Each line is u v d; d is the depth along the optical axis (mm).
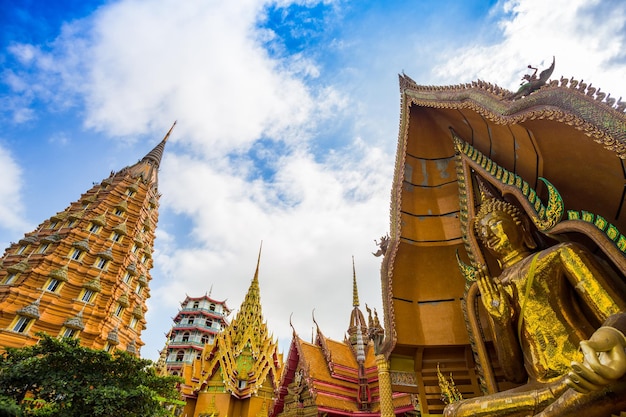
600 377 3818
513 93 7227
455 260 11117
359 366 26375
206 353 49125
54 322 31938
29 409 16516
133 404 17594
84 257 38125
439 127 11531
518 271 7535
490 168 9219
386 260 10891
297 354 27344
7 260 38531
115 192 46562
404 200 11555
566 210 7371
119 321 37656
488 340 9617
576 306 6727
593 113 5484
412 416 19578
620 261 5758
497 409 6316
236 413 43719
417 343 10500
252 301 54062
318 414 22594
